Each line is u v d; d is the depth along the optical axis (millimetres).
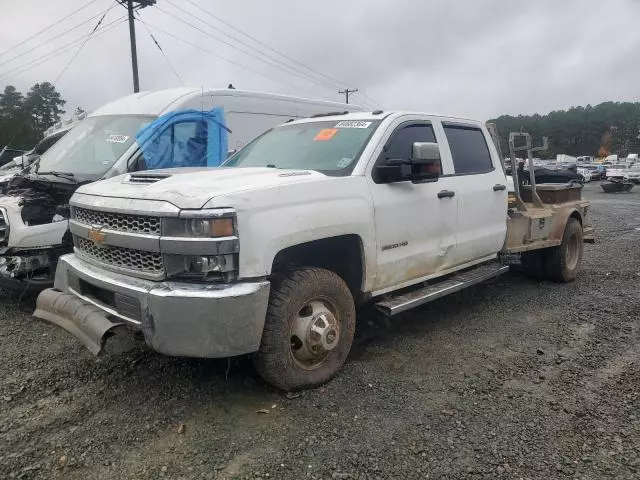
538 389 4000
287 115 9344
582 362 4512
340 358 4117
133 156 6895
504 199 5965
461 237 5316
